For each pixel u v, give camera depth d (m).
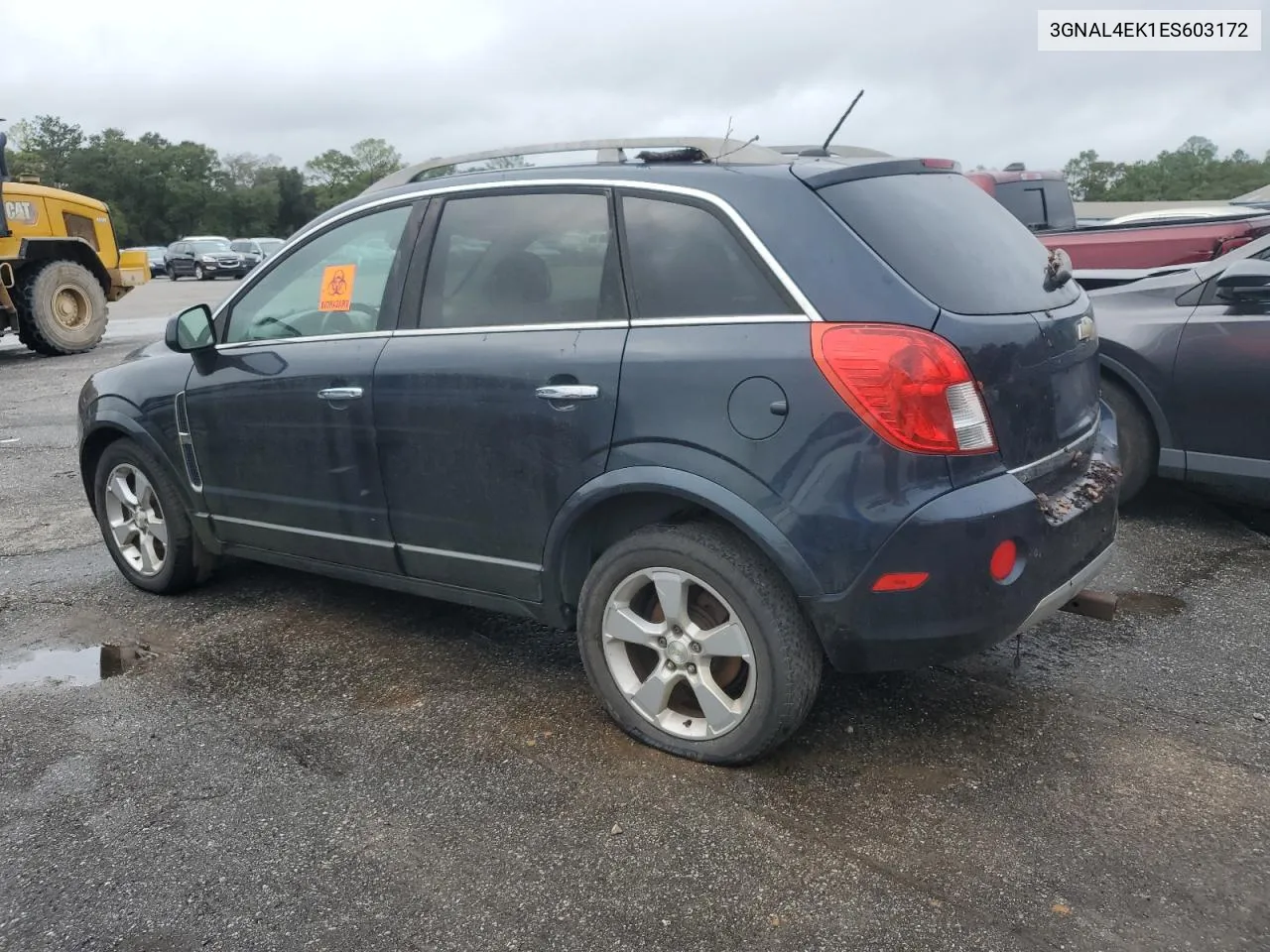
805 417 2.68
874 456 2.63
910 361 2.60
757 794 2.91
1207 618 4.06
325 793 3.00
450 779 3.05
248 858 2.71
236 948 2.38
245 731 3.39
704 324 2.88
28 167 91.94
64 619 4.42
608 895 2.52
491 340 3.28
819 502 2.69
